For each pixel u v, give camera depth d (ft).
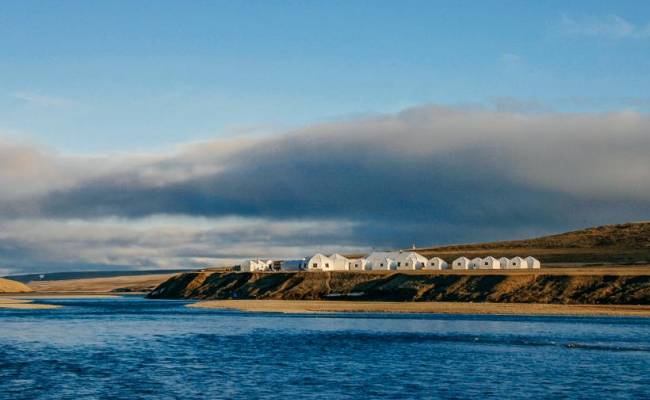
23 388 212.23
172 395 202.08
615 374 235.40
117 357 279.69
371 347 309.01
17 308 641.81
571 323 432.66
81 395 202.18
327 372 241.35
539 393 204.33
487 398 197.26
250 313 543.80
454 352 290.97
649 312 517.55
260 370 245.86
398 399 196.13
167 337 354.95
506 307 564.71
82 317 508.12
